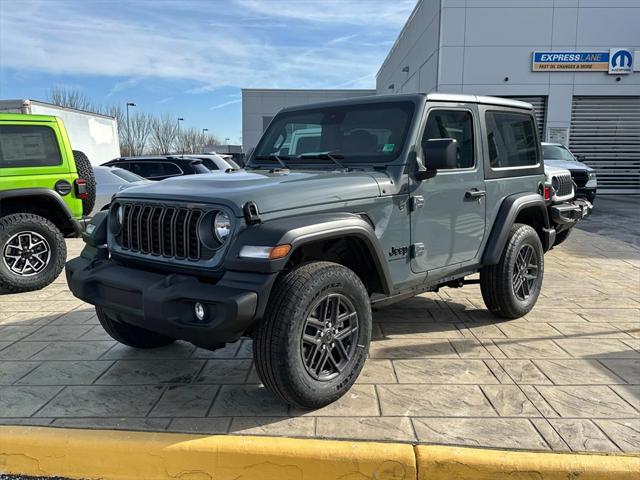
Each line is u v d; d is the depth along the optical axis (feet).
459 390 12.02
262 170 13.94
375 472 9.43
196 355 14.28
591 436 10.10
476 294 20.15
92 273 11.91
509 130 16.70
